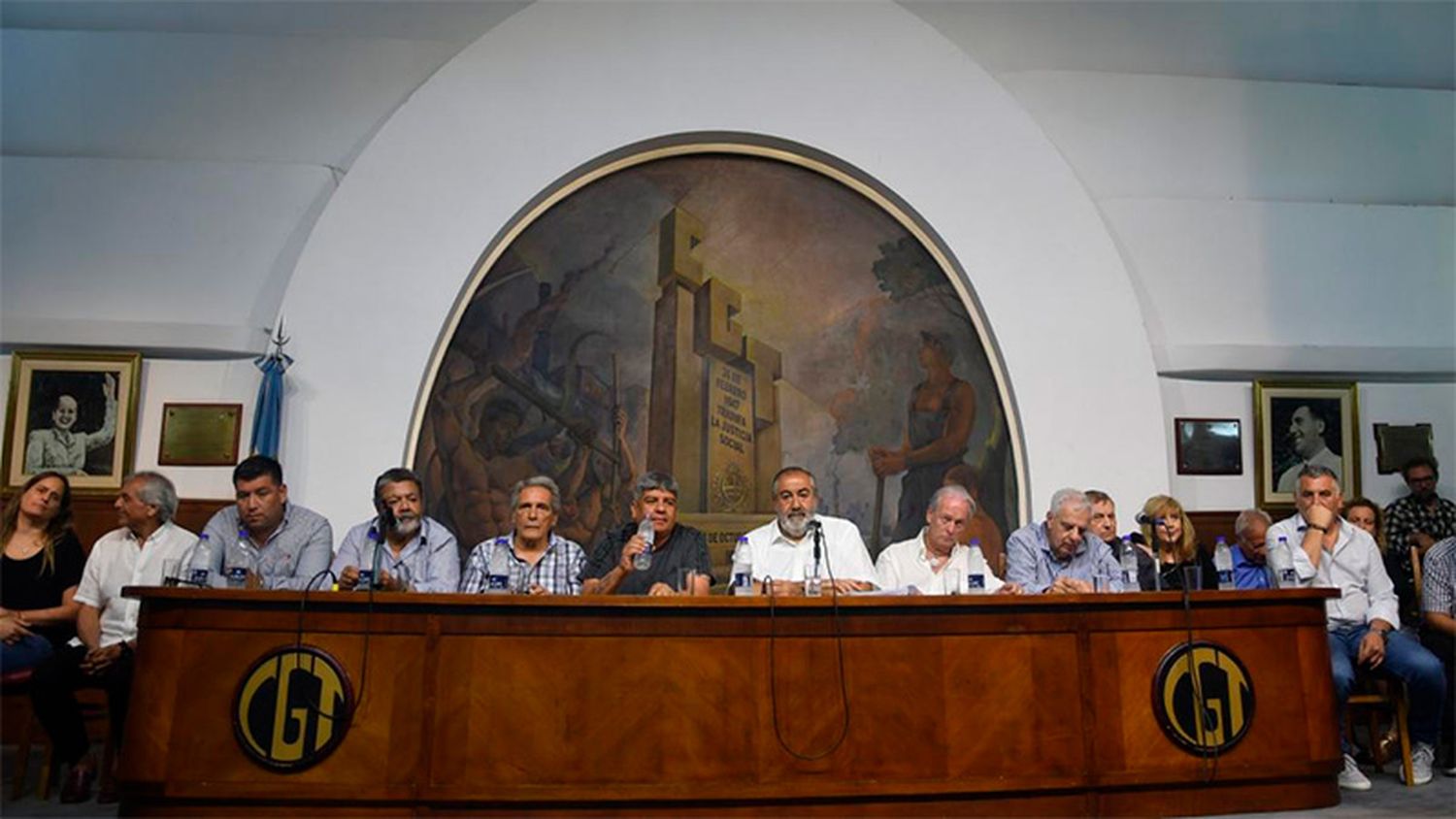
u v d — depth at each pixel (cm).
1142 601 407
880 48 735
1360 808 428
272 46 713
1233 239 751
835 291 713
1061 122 757
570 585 472
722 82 717
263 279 680
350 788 372
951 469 699
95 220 677
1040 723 396
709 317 700
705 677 385
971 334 716
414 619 381
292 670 377
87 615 491
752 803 381
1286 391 735
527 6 718
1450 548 534
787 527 484
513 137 699
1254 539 553
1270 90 777
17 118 694
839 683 389
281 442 652
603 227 704
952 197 722
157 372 671
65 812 425
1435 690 492
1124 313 718
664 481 473
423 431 667
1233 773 407
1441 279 762
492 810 374
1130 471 701
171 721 375
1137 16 757
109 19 707
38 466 648
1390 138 783
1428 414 752
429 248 681
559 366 683
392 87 714
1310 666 425
